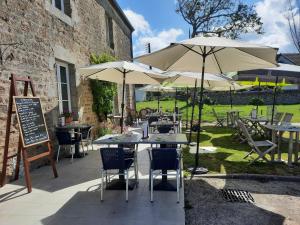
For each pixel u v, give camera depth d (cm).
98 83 950
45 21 642
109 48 1203
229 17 2503
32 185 478
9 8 513
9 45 511
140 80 719
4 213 366
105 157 404
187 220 357
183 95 2991
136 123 1354
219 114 1830
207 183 500
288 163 598
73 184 481
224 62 554
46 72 642
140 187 458
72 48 792
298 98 2477
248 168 583
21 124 449
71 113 759
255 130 1017
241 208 397
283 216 372
